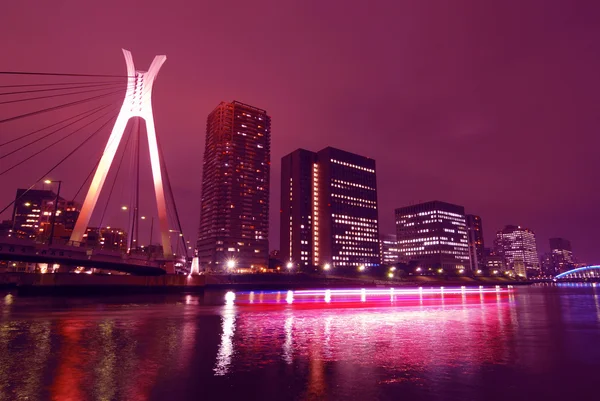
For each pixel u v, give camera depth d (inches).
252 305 1900.8
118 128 3004.4
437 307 1797.5
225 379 507.5
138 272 3405.5
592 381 502.6
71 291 2701.8
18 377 512.7
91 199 2662.4
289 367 571.5
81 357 638.5
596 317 1325.0
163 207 3287.4
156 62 3329.2
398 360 617.9
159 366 577.3
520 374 536.1
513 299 2662.4
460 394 448.8
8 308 1643.7
